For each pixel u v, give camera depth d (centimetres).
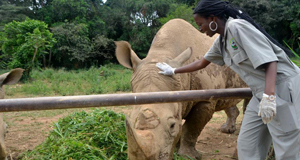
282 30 3200
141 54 3572
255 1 2934
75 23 3338
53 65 3269
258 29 268
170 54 410
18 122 820
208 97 292
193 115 488
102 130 436
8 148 593
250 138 296
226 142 658
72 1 3422
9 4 3712
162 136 310
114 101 267
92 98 263
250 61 264
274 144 280
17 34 2020
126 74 2148
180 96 283
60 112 927
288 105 258
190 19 2803
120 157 406
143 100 273
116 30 3816
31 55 1856
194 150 514
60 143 426
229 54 292
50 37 2083
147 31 3509
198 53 470
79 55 3083
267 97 242
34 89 1398
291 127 260
